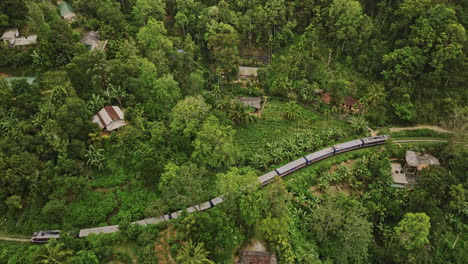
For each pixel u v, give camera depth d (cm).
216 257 5672
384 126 10244
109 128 7906
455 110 9581
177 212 6962
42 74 8638
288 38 12538
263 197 6294
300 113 10356
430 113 10112
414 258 6856
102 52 8844
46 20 10056
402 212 7650
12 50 9044
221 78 11650
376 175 8475
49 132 6850
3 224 6594
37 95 7838
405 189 8062
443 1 10850
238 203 6103
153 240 6294
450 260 7431
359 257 6956
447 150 9050
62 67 8806
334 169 8975
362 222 6612
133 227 6334
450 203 7838
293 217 7431
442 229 7675
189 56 10656
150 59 9812
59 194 6638
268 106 10869
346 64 11694
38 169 6706
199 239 5819
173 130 8006
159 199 6950
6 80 7825
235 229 6116
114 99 8638
